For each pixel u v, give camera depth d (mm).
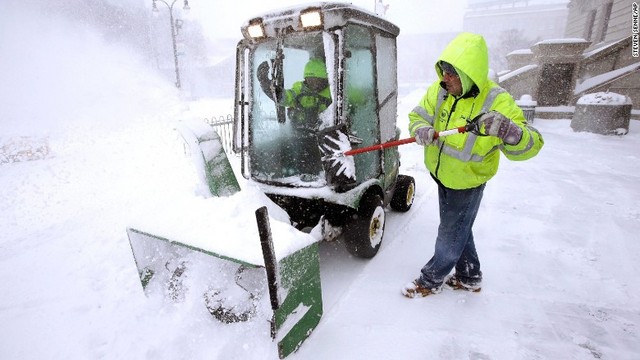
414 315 2402
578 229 3666
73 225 4285
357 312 2441
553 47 12273
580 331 2238
